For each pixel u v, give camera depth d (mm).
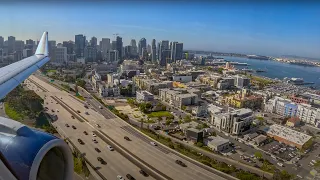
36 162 6285
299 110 79188
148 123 66312
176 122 68438
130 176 36938
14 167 6070
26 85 99125
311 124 76062
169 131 60969
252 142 57844
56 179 7199
